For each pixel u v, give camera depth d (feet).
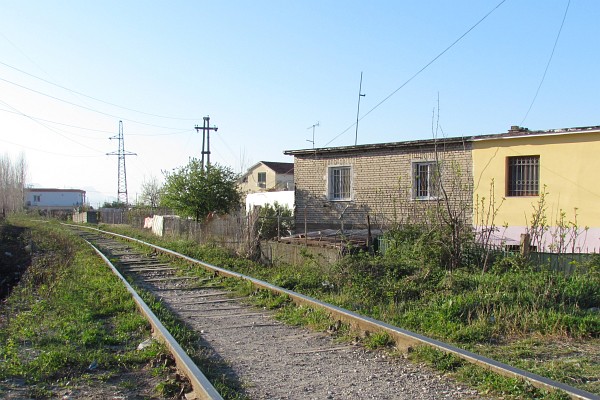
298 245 53.16
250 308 33.94
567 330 24.90
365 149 68.69
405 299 32.94
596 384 17.94
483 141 58.70
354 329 26.07
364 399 17.29
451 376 19.12
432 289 34.09
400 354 22.06
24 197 271.69
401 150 65.57
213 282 44.39
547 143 54.65
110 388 18.92
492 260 41.29
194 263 54.65
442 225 42.98
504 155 57.26
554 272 36.04
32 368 20.36
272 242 58.08
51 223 172.04
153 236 106.01
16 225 153.48
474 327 24.84
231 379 19.49
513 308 27.61
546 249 53.42
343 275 39.06
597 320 25.32
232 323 29.37
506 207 56.95
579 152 52.80
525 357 21.35
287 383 19.04
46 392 18.24
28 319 29.84
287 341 25.26
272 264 55.93
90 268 53.93
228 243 67.77
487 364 18.76
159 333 24.88
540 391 16.53
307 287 39.50
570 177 53.31
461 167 60.13
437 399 17.12
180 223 96.43
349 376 19.71
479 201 58.39
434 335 24.56
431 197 60.34
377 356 22.22
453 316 27.02
